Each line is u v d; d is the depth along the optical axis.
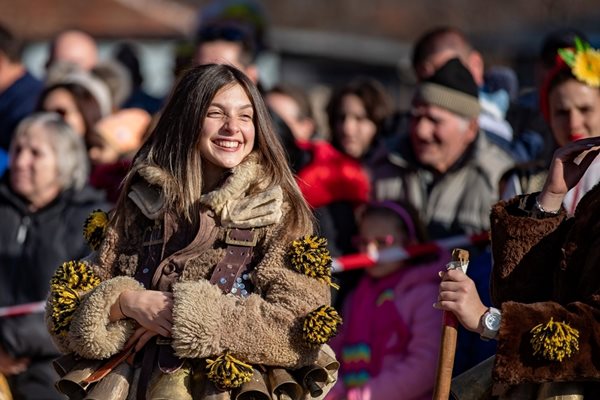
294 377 7.94
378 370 11.19
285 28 46.16
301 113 16.80
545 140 13.11
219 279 7.95
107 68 17.33
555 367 7.38
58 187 12.80
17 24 38.28
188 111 8.21
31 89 16.42
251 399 7.81
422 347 11.02
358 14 47.56
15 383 12.48
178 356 7.82
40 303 12.56
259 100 8.30
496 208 7.91
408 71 41.88
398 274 11.45
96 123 15.03
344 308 11.62
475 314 7.62
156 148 8.32
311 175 12.15
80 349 8.03
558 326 7.32
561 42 13.68
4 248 12.70
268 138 8.27
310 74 42.78
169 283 8.03
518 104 14.58
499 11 42.44
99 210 8.63
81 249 12.67
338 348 11.47
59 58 19.41
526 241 7.77
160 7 40.56
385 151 12.96
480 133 12.83
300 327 7.80
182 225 8.19
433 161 12.55
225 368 7.67
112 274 8.31
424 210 12.58
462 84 12.55
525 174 10.55
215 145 8.18
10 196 12.77
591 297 7.41
